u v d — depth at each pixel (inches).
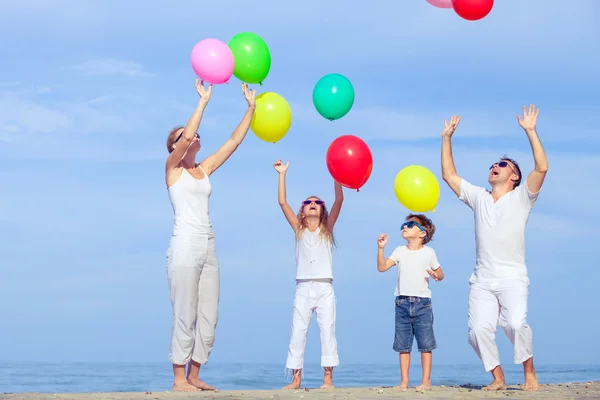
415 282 222.1
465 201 219.5
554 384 243.3
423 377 220.4
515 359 206.5
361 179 224.5
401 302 223.1
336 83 236.7
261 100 228.4
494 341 209.9
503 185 212.7
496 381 211.6
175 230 197.0
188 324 194.4
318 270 228.1
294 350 227.1
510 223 206.2
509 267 206.5
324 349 225.8
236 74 226.2
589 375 666.2
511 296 204.2
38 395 182.1
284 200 234.5
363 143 226.5
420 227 225.5
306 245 230.4
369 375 652.7
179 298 194.9
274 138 231.8
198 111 197.5
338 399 176.2
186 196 197.5
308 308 227.8
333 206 233.5
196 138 201.3
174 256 194.5
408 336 222.1
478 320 208.8
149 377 650.8
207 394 185.6
